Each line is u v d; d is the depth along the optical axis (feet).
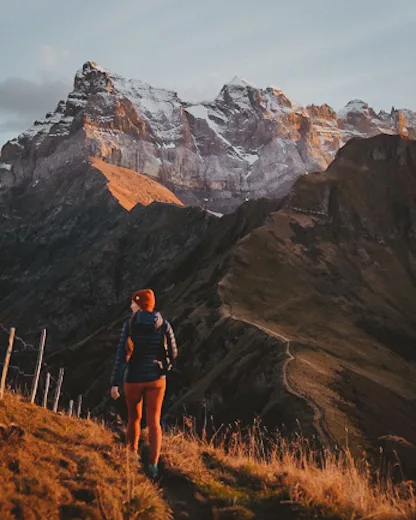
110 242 551.59
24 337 493.36
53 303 509.35
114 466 25.17
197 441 32.09
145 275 508.94
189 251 428.56
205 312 261.65
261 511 22.91
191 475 25.36
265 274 306.14
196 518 22.16
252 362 195.31
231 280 286.25
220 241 410.31
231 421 166.71
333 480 24.07
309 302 291.17
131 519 20.80
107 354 286.46
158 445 24.95
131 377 25.09
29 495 20.38
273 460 28.78
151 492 22.35
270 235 346.74
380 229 398.21
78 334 485.15
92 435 28.96
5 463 22.13
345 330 268.21
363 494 22.95
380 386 190.80
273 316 265.13
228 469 27.53
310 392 161.68
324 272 330.54
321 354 201.36
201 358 227.40
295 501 22.86
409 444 27.25
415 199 424.87
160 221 556.51
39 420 29.19
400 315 308.19
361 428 147.43
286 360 184.44
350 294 319.06
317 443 131.44
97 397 248.73
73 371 284.00
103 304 502.79
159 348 25.30
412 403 188.03
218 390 187.11
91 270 524.11
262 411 161.48
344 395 170.40
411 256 382.22
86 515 20.21
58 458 24.14
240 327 227.40
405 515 21.49
